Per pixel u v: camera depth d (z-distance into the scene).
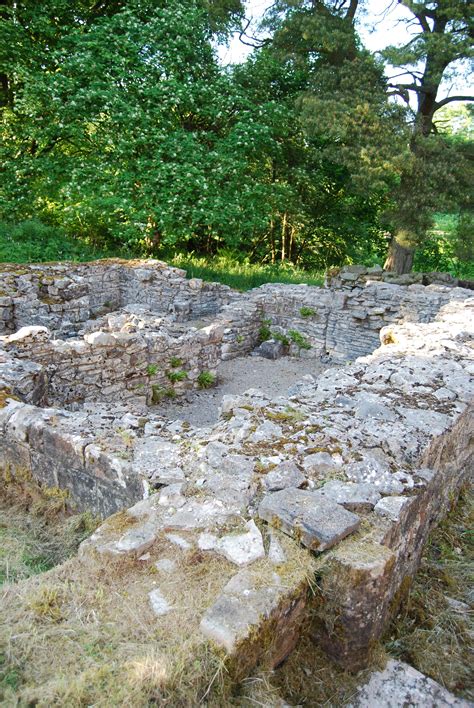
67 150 15.48
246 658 1.98
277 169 17.19
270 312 10.99
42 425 3.60
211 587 2.21
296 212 17.34
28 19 14.38
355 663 2.37
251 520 2.56
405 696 2.33
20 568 2.99
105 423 3.82
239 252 18.19
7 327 8.95
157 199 13.36
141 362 6.79
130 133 13.30
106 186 13.03
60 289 9.62
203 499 2.77
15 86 15.15
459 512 4.25
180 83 13.51
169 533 2.55
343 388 4.55
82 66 12.85
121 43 13.13
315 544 2.38
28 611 2.12
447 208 12.99
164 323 8.41
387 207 17.91
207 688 1.84
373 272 11.39
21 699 1.74
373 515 2.67
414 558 3.12
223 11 14.84
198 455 3.24
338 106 12.55
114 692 1.76
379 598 2.33
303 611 2.32
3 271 9.81
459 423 4.11
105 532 2.55
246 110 14.59
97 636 1.99
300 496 2.71
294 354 10.72
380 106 12.76
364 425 3.73
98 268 11.46
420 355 5.55
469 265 20.91
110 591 2.24
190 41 14.05
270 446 3.32
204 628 1.98
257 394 4.41
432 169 12.67
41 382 5.25
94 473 3.31
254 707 1.92
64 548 3.22
